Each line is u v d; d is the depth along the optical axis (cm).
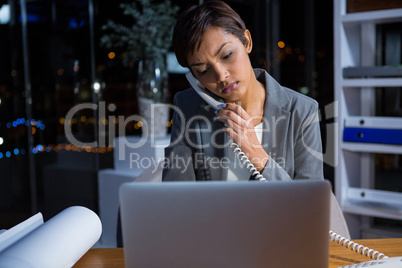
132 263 73
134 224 71
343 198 228
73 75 491
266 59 435
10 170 482
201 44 107
